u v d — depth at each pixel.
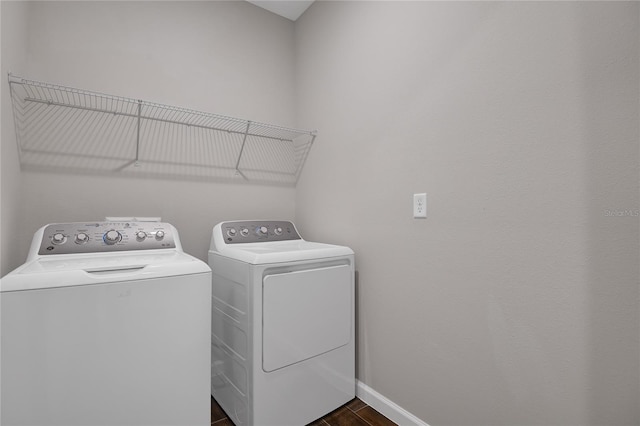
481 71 1.28
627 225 0.93
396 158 1.65
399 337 1.63
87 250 1.33
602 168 0.97
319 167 2.23
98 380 0.99
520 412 1.17
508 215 1.20
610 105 0.96
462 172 1.35
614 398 0.95
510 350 1.19
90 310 0.99
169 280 1.12
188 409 1.15
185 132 2.03
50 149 1.62
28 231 1.56
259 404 1.40
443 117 1.43
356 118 1.91
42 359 0.92
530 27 1.13
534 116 1.12
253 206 2.31
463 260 1.35
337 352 1.70
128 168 1.83
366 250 1.82
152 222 1.58
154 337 1.09
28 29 1.55
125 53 1.82
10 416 0.89
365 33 1.85
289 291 1.50
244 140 2.16
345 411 1.71
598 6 0.98
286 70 2.50
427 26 1.50
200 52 2.09
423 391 1.51
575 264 1.03
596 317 0.99
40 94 1.59
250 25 2.32
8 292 0.88
